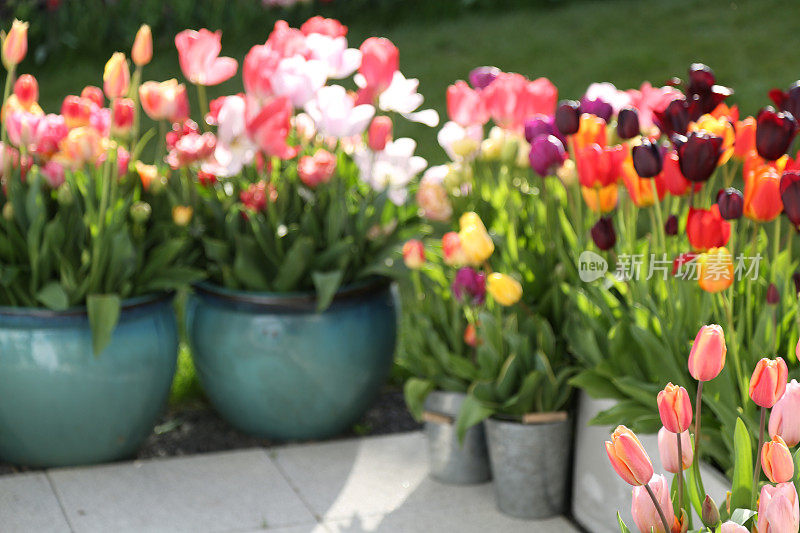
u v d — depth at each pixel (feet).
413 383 10.70
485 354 9.89
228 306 11.41
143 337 10.78
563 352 10.32
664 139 10.18
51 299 10.21
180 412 12.77
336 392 11.60
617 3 31.78
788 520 5.30
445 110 24.35
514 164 10.93
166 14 29.60
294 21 31.04
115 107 10.82
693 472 6.34
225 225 11.64
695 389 8.43
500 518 10.27
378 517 10.23
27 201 10.55
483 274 9.66
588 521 9.96
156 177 11.18
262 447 11.87
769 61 25.99
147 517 10.09
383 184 11.39
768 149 7.38
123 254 10.52
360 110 10.62
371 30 30.71
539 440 9.94
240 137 10.57
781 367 5.51
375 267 11.35
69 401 10.50
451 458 10.85
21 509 10.14
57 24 28.63
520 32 29.86
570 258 10.25
